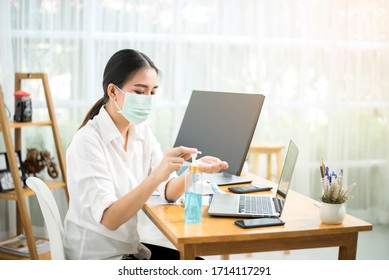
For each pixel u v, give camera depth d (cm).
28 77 368
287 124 464
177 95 432
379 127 494
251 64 446
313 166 476
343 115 480
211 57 439
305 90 462
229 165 244
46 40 400
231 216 202
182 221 198
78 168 208
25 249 349
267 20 447
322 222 196
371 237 448
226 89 444
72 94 409
